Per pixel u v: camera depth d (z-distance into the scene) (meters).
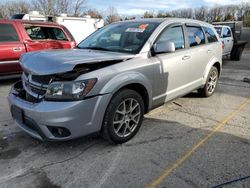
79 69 3.42
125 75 3.72
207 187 2.97
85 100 3.33
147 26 4.63
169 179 3.10
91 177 3.14
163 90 4.55
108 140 3.77
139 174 3.19
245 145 3.91
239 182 3.05
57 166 3.35
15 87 4.04
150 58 4.23
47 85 3.42
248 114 5.19
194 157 3.56
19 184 3.00
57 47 8.16
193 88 5.51
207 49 5.77
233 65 12.27
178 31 5.00
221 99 6.14
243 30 25.94
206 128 4.50
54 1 41.06
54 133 3.38
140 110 4.08
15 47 7.26
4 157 3.54
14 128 4.41
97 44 4.70
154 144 3.91
